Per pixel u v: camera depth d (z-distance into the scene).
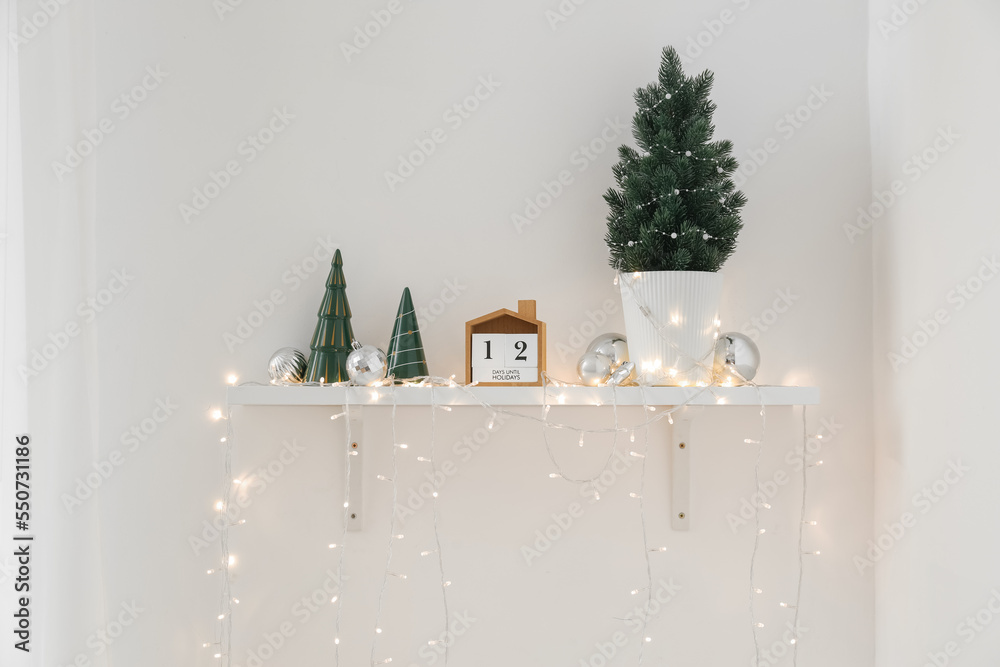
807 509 1.22
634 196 1.09
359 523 1.20
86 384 1.09
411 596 1.20
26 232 1.07
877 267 1.23
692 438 1.22
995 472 0.96
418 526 1.21
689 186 1.09
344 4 1.24
